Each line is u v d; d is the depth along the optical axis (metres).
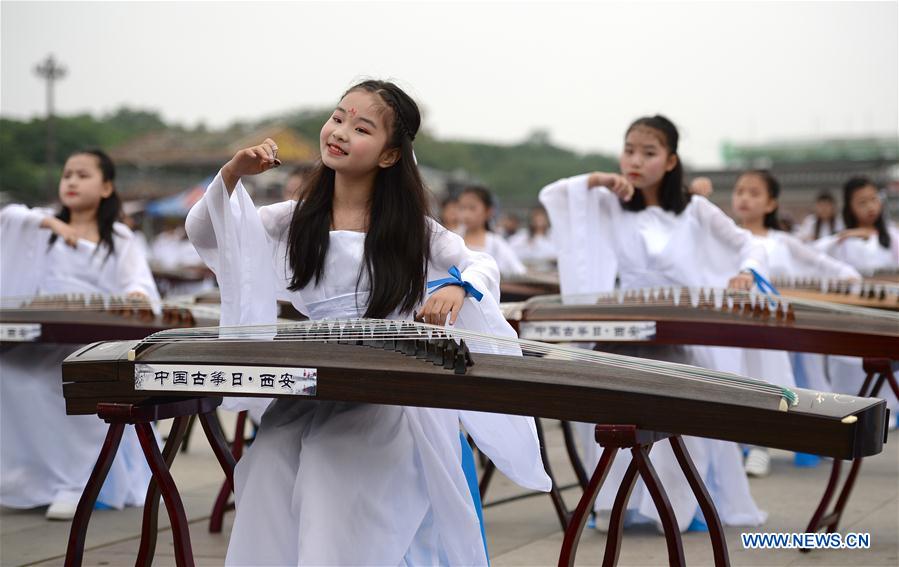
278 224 3.27
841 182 37.59
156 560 3.98
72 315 4.40
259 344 2.72
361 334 2.72
